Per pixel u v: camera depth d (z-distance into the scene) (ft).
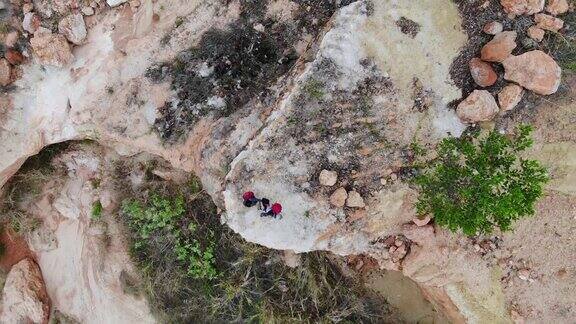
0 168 22.81
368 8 18.83
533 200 18.71
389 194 20.38
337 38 18.74
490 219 20.04
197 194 23.70
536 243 21.15
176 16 21.21
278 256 23.63
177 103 21.52
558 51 18.99
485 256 21.48
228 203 20.16
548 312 21.81
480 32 19.01
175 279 24.09
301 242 20.61
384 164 20.04
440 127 19.62
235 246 23.68
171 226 23.95
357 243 21.59
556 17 18.67
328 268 24.22
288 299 24.14
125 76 21.52
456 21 18.99
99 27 21.68
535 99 19.38
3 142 22.38
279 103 19.47
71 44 21.75
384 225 21.18
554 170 19.95
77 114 21.95
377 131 19.67
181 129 21.70
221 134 20.68
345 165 19.94
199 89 21.44
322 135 19.61
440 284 22.31
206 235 23.93
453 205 19.49
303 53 20.30
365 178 20.15
